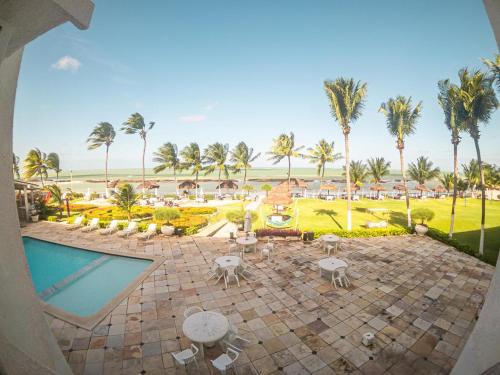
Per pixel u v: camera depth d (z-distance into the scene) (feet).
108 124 140.26
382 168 167.94
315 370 18.67
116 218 74.74
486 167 139.03
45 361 11.37
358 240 50.34
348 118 58.80
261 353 20.31
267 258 40.37
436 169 162.91
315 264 37.96
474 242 51.75
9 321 9.90
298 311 26.04
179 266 37.68
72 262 42.42
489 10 9.18
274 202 70.33
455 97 43.16
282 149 131.13
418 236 53.36
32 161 136.56
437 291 30.01
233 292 29.91
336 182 316.60
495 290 10.68
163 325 24.00
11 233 11.32
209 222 69.56
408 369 18.80
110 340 21.95
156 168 146.20
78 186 272.51
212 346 21.07
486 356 9.98
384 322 24.25
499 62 34.06
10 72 11.13
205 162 145.07
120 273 37.37
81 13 8.98
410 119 59.72
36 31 8.80
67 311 26.76
